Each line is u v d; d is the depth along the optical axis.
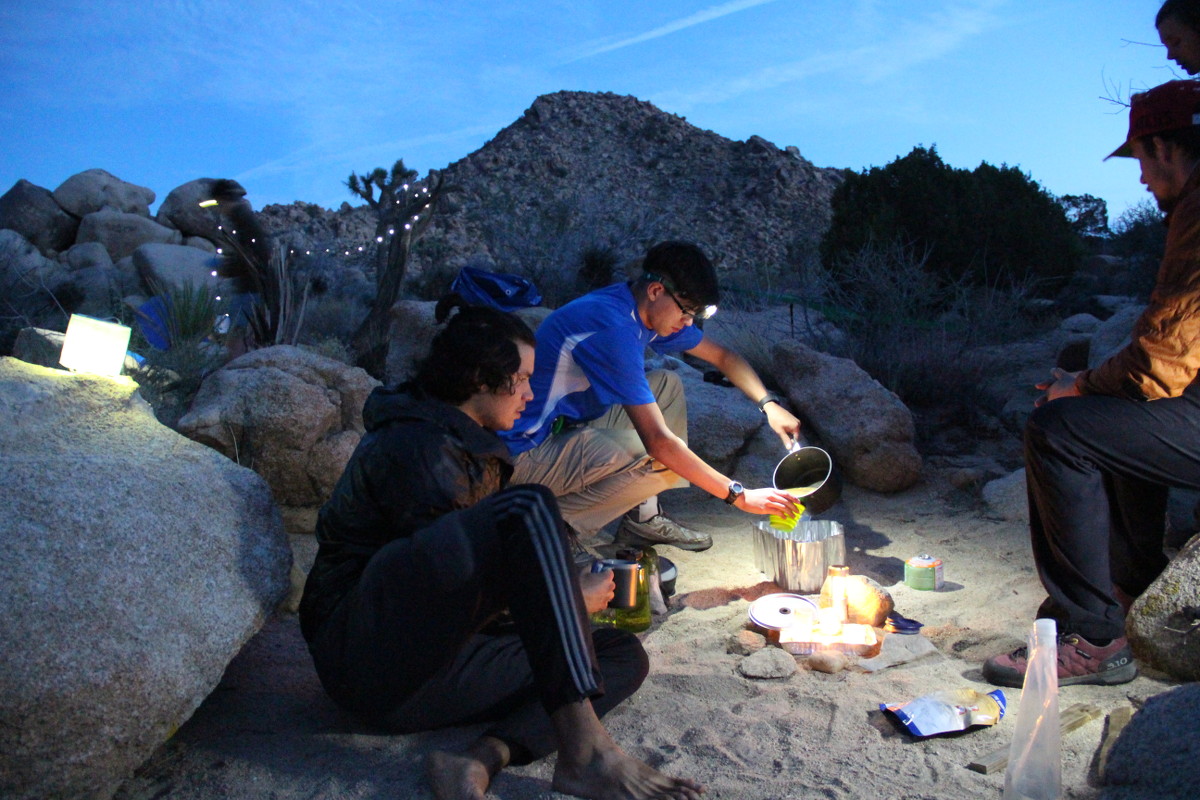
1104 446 2.71
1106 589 2.78
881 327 6.89
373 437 2.35
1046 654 2.14
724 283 11.79
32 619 1.97
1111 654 2.76
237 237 6.81
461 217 22.39
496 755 2.25
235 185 6.91
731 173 30.86
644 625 3.30
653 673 2.91
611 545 4.17
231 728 2.55
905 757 2.39
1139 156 2.71
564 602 2.10
